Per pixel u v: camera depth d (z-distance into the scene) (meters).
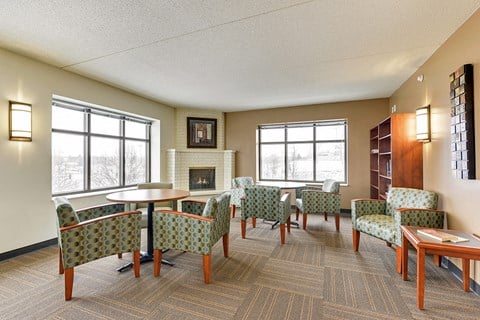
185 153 5.71
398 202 3.08
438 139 2.81
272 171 6.15
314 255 3.00
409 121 3.32
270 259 2.88
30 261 2.80
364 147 5.14
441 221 2.61
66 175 3.83
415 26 2.35
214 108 5.94
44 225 3.22
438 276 2.43
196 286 2.27
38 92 3.15
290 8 2.07
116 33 2.48
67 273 2.04
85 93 3.74
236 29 2.41
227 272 2.55
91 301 2.03
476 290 2.13
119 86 4.20
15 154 2.92
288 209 3.78
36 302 2.01
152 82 4.00
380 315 1.84
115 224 2.31
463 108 2.21
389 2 1.99
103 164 4.44
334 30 2.42
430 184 3.02
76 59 3.10
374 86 4.22
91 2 1.98
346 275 2.47
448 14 2.15
